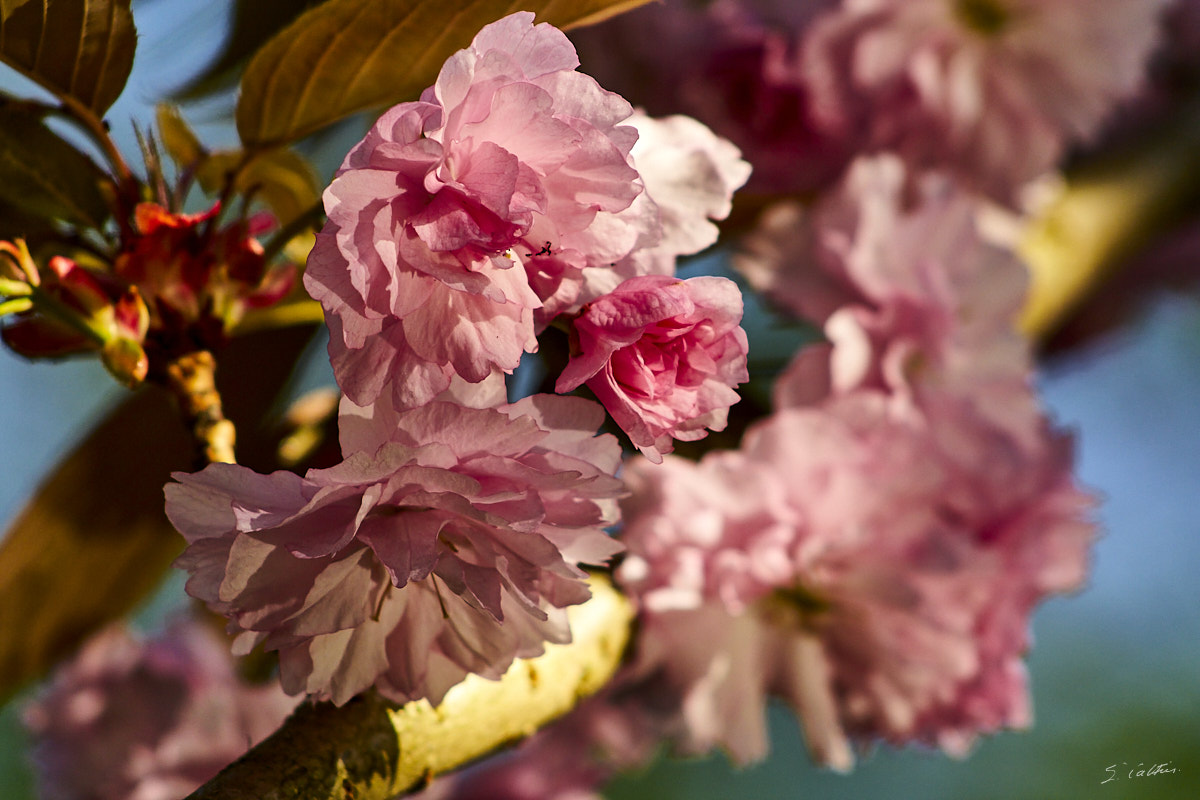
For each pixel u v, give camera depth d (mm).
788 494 412
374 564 324
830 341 434
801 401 431
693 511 404
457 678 329
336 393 461
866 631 424
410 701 328
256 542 313
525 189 309
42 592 472
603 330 315
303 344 465
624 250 314
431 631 328
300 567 318
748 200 472
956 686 430
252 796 326
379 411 317
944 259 471
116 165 358
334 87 352
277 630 319
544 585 323
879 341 444
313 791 330
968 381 454
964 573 415
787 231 472
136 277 348
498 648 328
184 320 351
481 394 322
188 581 316
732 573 402
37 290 338
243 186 379
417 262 309
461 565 318
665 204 334
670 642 413
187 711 480
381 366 311
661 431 317
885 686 429
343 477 312
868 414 420
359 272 305
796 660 425
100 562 479
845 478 410
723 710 418
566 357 409
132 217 356
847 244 456
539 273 315
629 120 337
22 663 479
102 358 342
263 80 351
